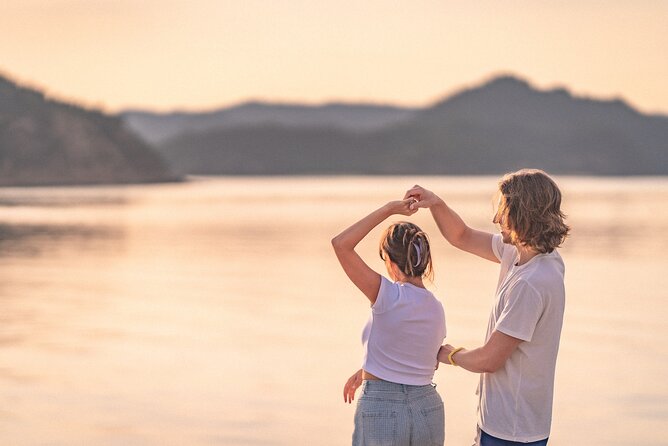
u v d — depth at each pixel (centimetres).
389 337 415
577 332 1388
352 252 418
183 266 2703
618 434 814
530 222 385
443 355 416
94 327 1494
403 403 414
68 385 1022
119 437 812
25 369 1119
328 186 17238
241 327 1480
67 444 791
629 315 1573
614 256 2889
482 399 407
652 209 6950
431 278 438
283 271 2511
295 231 4497
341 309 1703
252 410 906
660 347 1248
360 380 464
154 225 5106
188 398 957
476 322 1505
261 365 1143
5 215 6300
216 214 6378
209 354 1223
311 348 1269
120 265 2759
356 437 421
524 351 390
